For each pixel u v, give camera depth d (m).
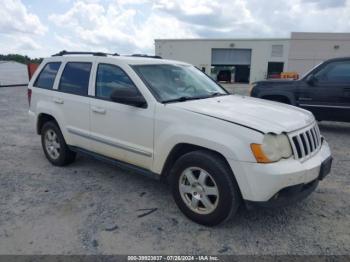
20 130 8.02
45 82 5.23
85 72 4.56
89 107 4.33
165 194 4.11
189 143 3.26
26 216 3.51
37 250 2.89
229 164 2.97
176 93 3.94
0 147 6.36
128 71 3.97
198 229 3.26
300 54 39.81
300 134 3.21
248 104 3.87
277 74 39.31
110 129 4.10
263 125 3.01
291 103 7.73
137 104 3.69
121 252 2.87
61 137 4.95
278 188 2.88
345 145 6.58
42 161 5.46
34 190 4.22
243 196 2.96
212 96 4.23
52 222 3.38
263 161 2.87
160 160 3.57
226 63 42.59
